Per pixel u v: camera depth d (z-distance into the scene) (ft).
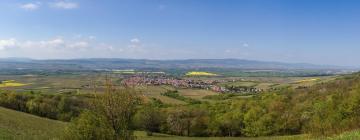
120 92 100.17
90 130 99.86
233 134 315.17
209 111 354.33
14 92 351.46
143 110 304.30
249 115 308.40
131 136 101.91
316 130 99.30
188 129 315.37
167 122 318.45
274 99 345.31
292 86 552.00
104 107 98.99
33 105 317.83
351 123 95.25
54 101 333.42
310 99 327.06
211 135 314.55
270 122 294.25
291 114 298.35
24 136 175.01
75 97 348.18
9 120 212.84
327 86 382.22
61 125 242.99
